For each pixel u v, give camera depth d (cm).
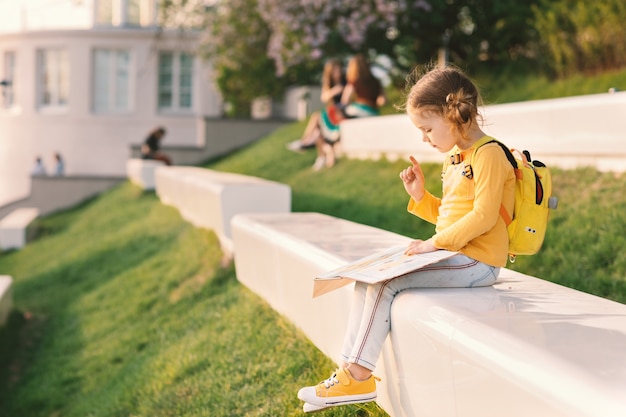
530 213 275
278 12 1311
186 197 959
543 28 1002
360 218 686
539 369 199
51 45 2286
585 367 193
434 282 280
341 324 352
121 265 908
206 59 1845
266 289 507
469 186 273
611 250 442
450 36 1281
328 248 402
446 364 243
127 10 2261
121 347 619
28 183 2353
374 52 1316
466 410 233
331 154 987
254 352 456
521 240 278
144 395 494
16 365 698
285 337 448
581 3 925
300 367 405
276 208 718
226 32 1722
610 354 203
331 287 306
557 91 895
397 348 279
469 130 274
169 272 752
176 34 2217
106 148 2270
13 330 776
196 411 432
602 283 418
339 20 1269
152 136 1650
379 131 882
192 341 536
